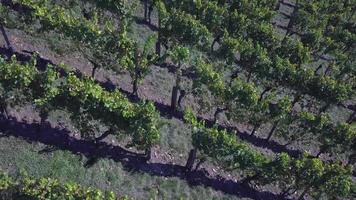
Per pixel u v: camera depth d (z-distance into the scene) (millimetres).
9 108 31203
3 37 37438
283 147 41062
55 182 24781
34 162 29141
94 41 34875
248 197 33906
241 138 39594
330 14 62844
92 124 32781
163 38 42469
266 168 33094
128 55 36062
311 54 54781
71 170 29719
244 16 48594
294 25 59219
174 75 42625
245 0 53125
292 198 35719
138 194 30406
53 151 30156
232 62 43688
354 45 57344
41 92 29625
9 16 38000
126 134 31609
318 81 43094
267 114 38219
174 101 38125
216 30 49312
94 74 37500
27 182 24422
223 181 34156
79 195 24656
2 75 28781
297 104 47438
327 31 60406
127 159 32188
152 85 40375
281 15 64000
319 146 41344
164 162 33406
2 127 30125
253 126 41688
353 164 40812
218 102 38406
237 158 32375
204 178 33656
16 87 29172
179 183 32281
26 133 30484
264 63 42531
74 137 31766
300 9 59188
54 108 30375
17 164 28625
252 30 49094
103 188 29734
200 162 33281
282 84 43188
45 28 35750
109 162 31266
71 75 30406
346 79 51281
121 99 30969
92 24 35812
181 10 48625
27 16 36250
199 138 31938
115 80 39062
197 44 43031
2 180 24156
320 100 44000
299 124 39906
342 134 38969
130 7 46344
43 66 36406
